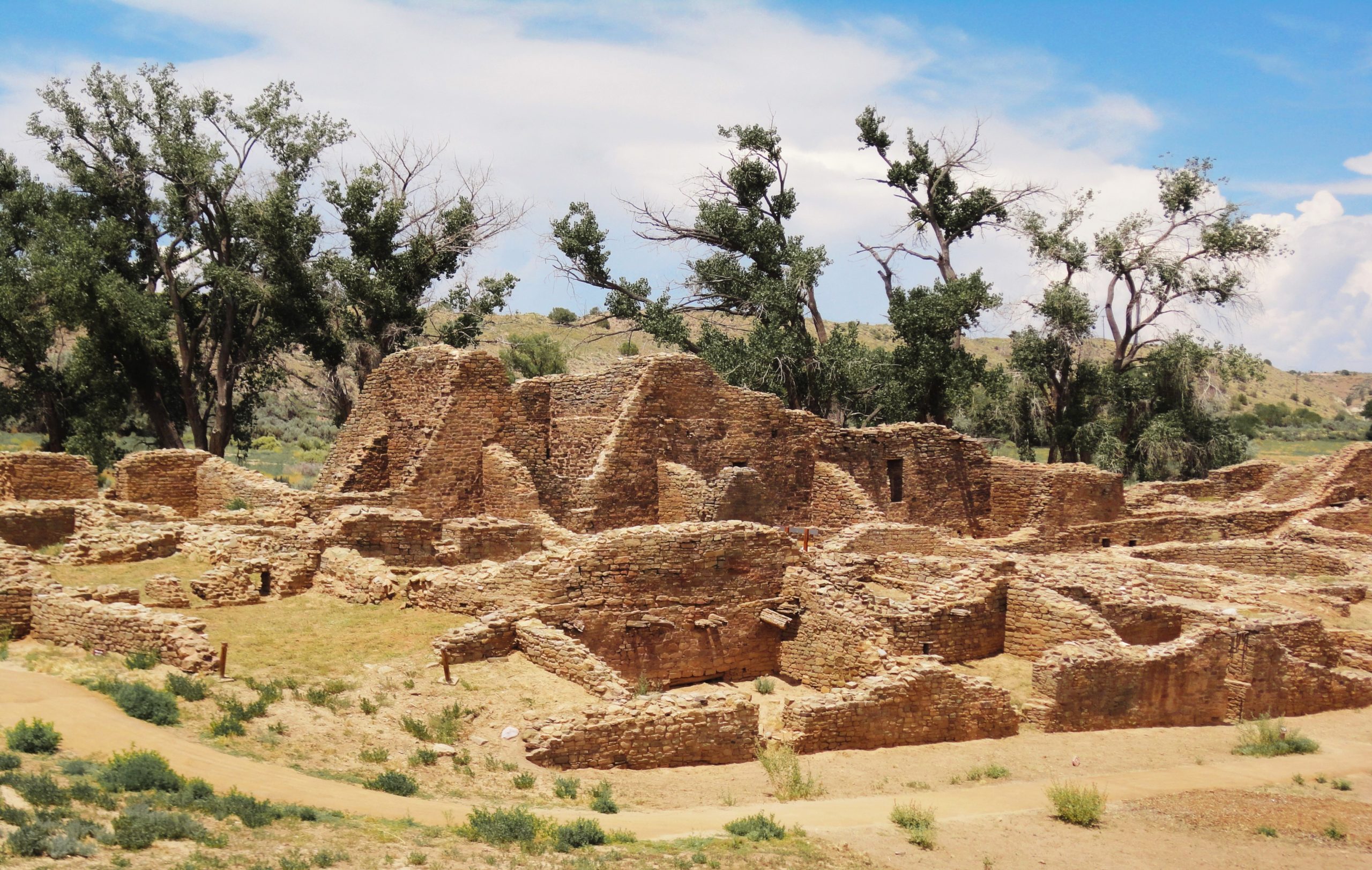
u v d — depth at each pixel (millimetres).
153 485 36469
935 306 61938
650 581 27875
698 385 39938
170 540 29281
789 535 33250
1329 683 30047
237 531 29656
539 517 34938
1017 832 19078
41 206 56562
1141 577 34031
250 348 55750
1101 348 74562
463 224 59125
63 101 52875
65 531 30344
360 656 23250
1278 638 29953
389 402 38406
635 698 21844
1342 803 21516
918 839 18109
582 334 115500
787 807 19547
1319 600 34969
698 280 64562
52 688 19406
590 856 15688
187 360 52344
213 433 52812
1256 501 53938
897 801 20516
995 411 69000
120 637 21719
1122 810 20578
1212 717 28297
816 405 61156
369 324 56969
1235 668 28641
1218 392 69062
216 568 26766
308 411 88250
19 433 70188
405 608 26703
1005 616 31109
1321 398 174750
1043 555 39750
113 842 13672
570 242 63344
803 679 29109
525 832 16016
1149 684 27297
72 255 49469
